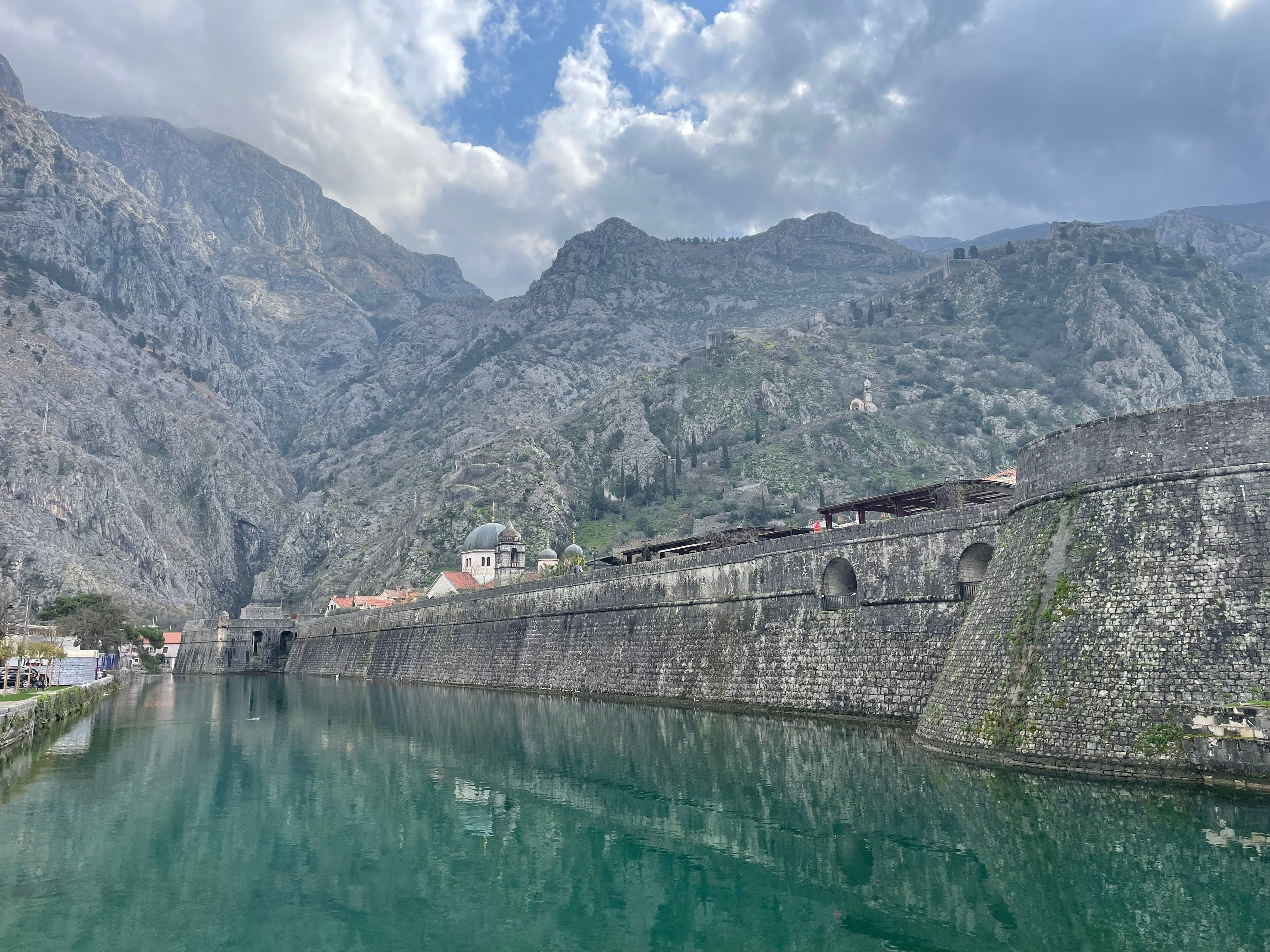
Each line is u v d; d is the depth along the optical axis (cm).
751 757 4066
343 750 4994
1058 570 3431
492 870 2597
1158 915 2022
